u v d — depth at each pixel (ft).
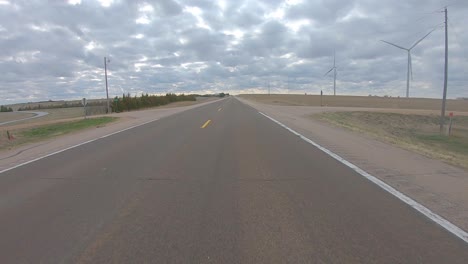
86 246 13.01
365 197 18.37
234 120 75.36
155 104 229.25
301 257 11.85
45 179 23.75
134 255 12.19
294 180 22.18
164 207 17.24
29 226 15.07
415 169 25.11
